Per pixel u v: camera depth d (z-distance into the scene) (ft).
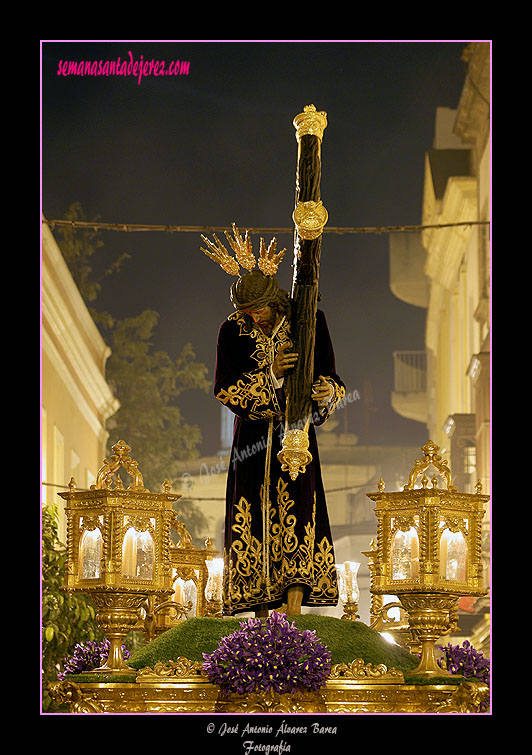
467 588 19.52
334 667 18.07
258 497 20.01
